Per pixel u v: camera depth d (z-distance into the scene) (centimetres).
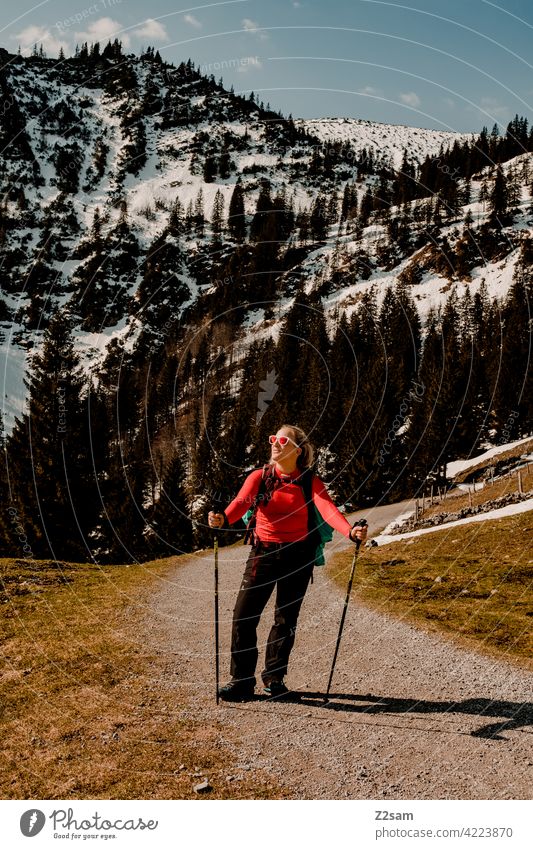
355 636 880
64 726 567
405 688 645
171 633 930
